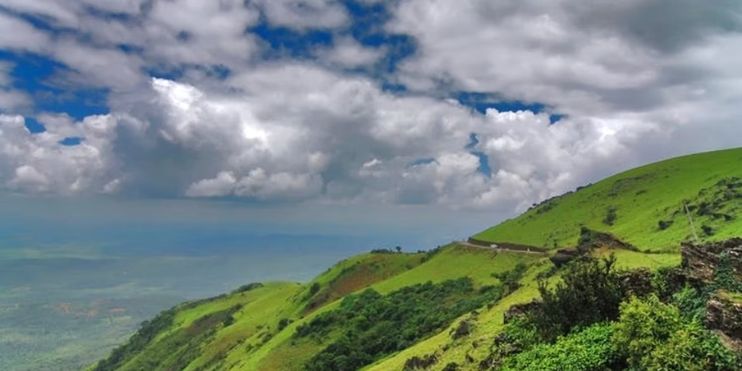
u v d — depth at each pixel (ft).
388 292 574.15
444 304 465.88
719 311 103.55
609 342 110.73
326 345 490.49
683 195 492.54
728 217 336.49
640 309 105.09
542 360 119.14
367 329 489.26
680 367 94.84
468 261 600.80
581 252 230.07
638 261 188.24
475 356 169.99
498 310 224.94
